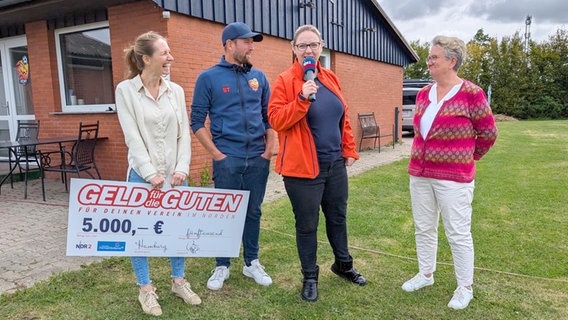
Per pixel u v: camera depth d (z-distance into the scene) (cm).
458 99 266
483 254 367
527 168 814
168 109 261
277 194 607
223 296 295
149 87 257
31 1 589
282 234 421
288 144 276
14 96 779
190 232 277
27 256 370
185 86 602
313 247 292
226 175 288
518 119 2941
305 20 866
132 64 256
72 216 251
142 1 584
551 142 1295
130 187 257
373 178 722
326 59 970
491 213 494
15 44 752
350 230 436
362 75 1121
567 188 625
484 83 3008
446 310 274
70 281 314
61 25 675
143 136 253
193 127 288
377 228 442
